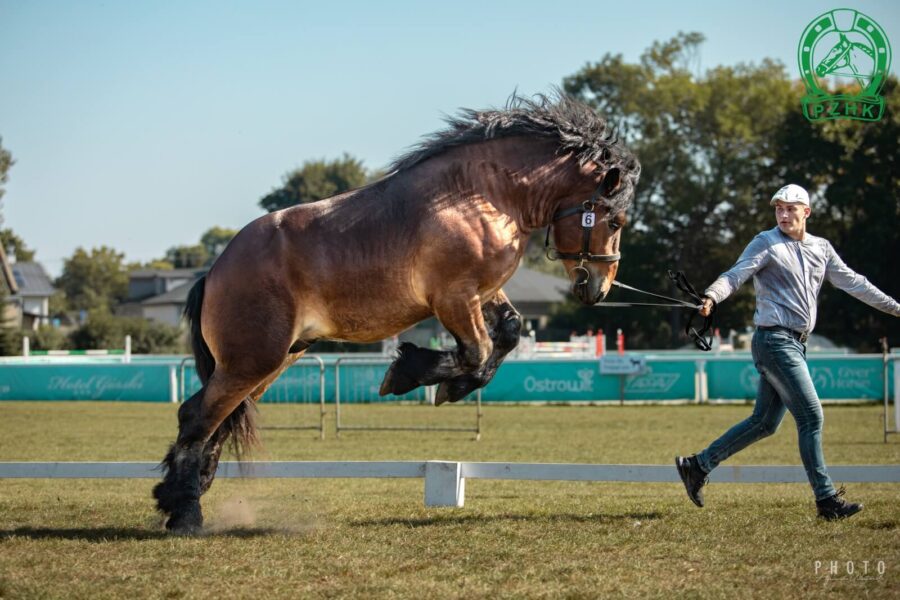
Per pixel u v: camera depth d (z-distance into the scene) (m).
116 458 16.58
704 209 63.84
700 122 64.75
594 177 9.15
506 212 8.91
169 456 9.06
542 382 31.11
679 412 27.38
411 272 8.66
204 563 7.48
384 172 9.15
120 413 27.75
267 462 10.20
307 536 8.45
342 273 8.70
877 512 9.07
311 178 109.00
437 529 8.66
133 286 105.62
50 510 10.25
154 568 7.34
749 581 6.69
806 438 8.63
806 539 7.91
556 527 8.66
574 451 17.53
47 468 10.30
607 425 23.27
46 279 96.19
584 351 41.44
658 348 63.47
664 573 6.95
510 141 9.05
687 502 10.30
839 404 29.34
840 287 8.91
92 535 8.66
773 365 8.64
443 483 10.09
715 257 63.97
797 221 8.77
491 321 9.29
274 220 8.93
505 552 7.66
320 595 6.51
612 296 63.69
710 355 36.50
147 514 9.91
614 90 66.56
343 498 11.34
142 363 33.59
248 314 8.74
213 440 9.42
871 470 9.72
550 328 69.25
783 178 61.41
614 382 30.97
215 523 9.38
